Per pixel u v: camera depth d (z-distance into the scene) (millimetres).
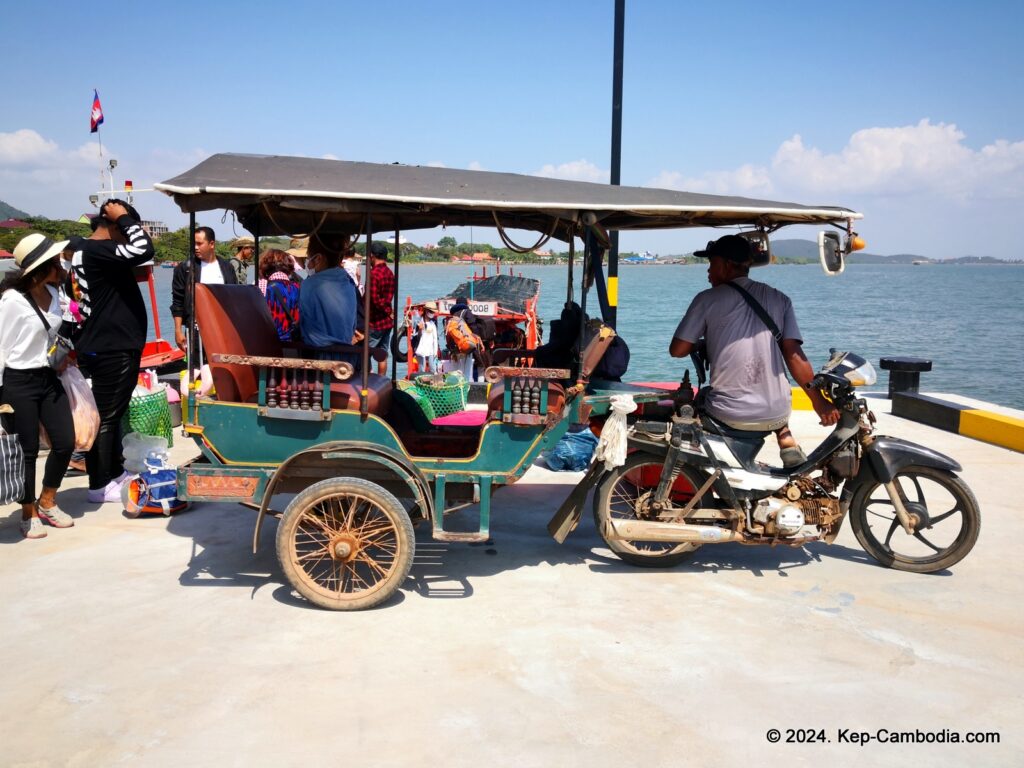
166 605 4238
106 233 5656
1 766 2859
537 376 4316
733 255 4656
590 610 4234
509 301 21000
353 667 3602
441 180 4480
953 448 7789
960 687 3510
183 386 6922
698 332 4773
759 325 4609
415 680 3496
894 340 36344
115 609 4180
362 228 5711
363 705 3289
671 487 4840
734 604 4340
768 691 3449
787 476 4699
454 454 5113
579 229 5094
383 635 3920
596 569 4828
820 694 3432
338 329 4527
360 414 4320
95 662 3621
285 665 3611
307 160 4832
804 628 4055
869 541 4871
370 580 4555
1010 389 22922
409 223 5727
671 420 4781
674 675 3570
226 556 4945
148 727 3119
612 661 3688
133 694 3354
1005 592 4535
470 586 4543
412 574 4711
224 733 3082
